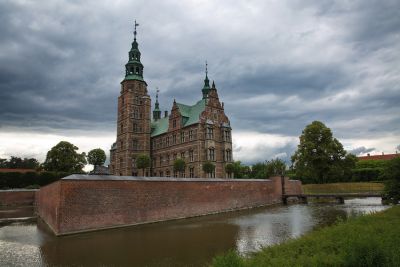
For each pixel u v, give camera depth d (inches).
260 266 423.2
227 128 2719.0
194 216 1705.2
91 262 788.6
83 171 3385.8
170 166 2800.2
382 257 412.5
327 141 2913.4
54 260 806.5
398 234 605.0
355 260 416.2
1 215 1854.1
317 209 1935.3
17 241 1046.4
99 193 1288.1
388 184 1418.6
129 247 949.8
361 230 663.8
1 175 2618.1
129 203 1392.7
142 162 2503.7
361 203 2299.5
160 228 1301.7
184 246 954.1
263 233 1138.0
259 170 3742.6
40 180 2760.8
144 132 3002.0
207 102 2657.5
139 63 3112.7
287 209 2014.0
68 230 1167.6
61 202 1165.1
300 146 3002.0
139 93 3058.6
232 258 411.5
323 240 591.8
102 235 1147.9
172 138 2812.5
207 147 2541.8
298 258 471.5
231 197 2037.4
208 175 2511.1
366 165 3720.5
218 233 1159.6
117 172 3009.4
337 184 2778.1
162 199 1546.5
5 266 756.0
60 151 3257.9
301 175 3058.6
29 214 1902.1
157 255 849.5
